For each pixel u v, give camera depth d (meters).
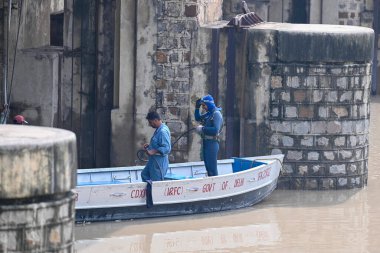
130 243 46.31
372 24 99.38
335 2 99.25
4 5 59.38
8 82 59.94
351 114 58.12
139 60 57.84
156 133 50.16
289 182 57.88
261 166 53.22
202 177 52.38
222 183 51.44
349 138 58.22
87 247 45.41
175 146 57.78
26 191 27.02
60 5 67.06
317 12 99.75
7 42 59.38
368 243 47.59
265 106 57.59
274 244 47.03
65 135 28.12
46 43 64.12
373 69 99.38
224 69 57.69
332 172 58.06
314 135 57.59
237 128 58.03
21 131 28.92
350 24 99.25
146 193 49.28
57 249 27.72
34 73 59.75
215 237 47.84
